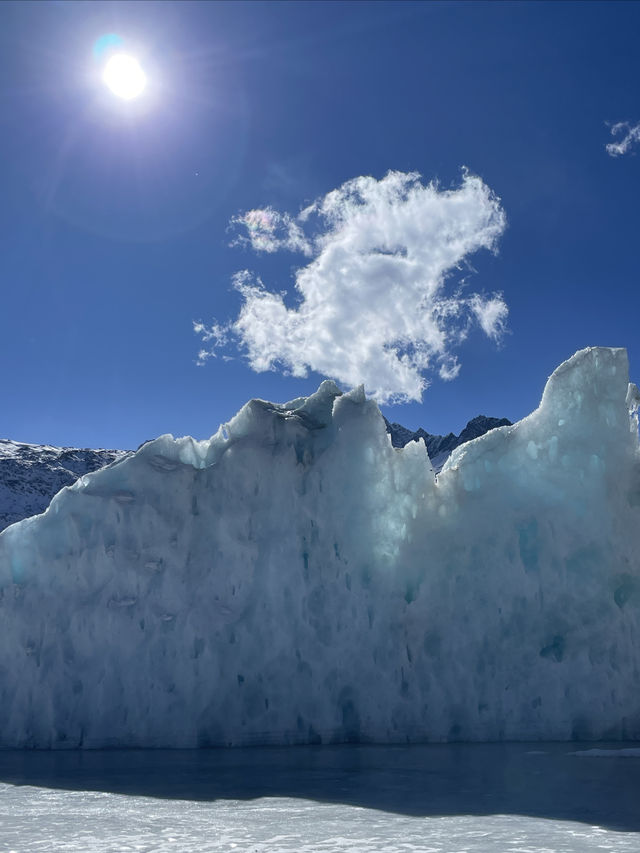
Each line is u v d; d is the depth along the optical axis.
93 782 14.04
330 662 20.55
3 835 10.14
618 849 9.17
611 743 19.39
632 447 22.34
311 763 16.11
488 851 9.13
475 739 20.09
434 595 21.25
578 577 21.25
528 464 22.39
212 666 20.08
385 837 9.84
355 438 22.34
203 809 11.64
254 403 23.06
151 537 21.03
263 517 21.56
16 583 20.95
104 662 20.12
